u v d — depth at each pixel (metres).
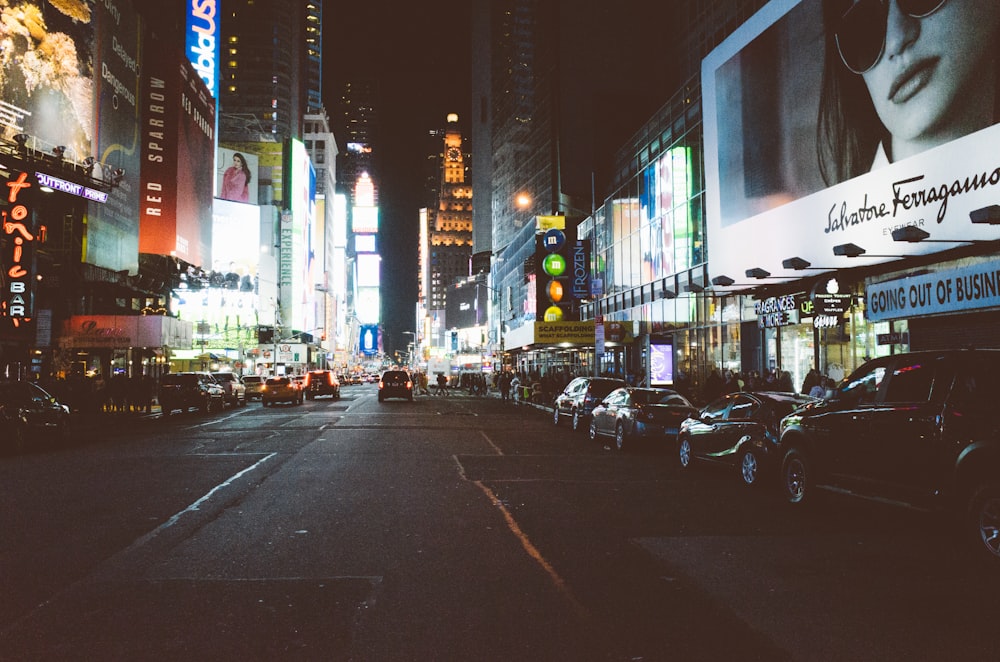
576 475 12.06
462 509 8.98
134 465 13.16
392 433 19.95
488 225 129.00
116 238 41.50
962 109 14.71
